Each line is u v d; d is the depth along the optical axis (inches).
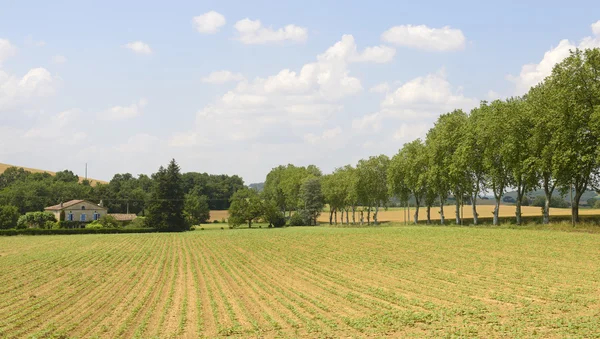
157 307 1034.7
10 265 1886.1
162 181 5064.0
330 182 5162.4
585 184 2193.7
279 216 5388.8
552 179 2244.1
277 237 3137.3
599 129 1925.4
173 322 888.3
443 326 785.6
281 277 1434.5
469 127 2871.6
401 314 879.7
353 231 3309.5
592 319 764.0
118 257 2167.8
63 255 2277.3
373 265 1615.4
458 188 3223.4
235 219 5305.1
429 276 1328.7
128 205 6569.9
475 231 2463.1
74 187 6589.6
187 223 5152.6
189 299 1115.3
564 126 2053.4
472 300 988.6
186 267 1755.7
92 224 4805.6
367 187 4357.8
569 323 738.2
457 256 1691.7
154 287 1312.7
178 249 2559.1
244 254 2183.8
